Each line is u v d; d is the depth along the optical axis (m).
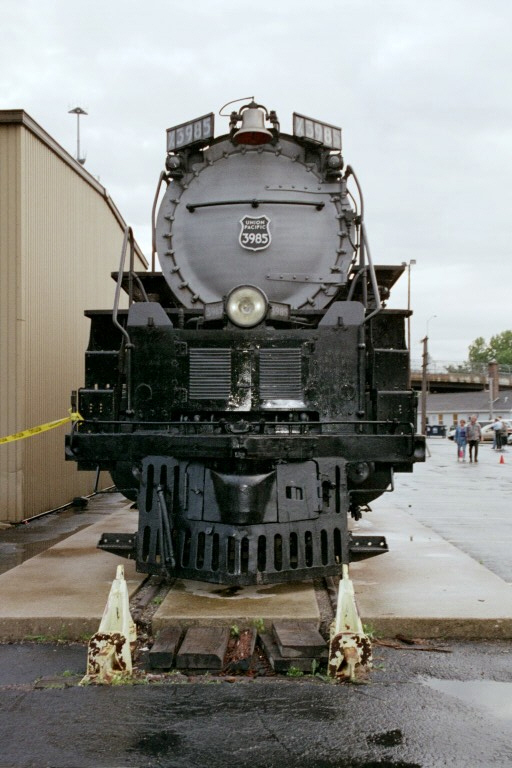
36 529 9.64
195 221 7.73
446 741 3.40
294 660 4.36
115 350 6.90
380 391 6.46
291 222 7.59
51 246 11.15
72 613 5.14
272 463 5.54
